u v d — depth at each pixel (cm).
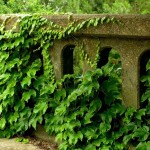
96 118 412
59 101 446
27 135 493
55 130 444
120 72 402
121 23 374
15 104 481
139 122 383
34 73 461
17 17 464
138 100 389
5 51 482
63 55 448
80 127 421
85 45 418
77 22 410
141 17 360
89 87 395
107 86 399
